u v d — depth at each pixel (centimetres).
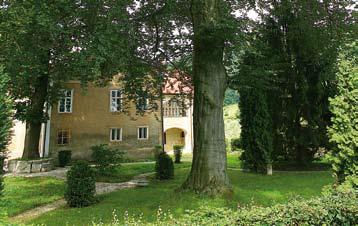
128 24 1005
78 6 959
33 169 1862
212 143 1005
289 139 1691
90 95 2738
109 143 2766
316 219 472
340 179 659
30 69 934
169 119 3538
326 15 1309
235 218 441
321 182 1236
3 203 479
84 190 994
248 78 1358
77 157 2614
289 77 1641
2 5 831
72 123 2630
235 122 4322
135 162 2552
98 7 961
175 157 2430
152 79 1717
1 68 506
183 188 1017
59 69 1372
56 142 2539
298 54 1616
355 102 646
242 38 935
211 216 459
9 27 790
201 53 1031
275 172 1567
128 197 1078
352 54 752
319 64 1577
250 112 1564
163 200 960
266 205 895
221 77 1049
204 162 996
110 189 1298
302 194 1022
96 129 2727
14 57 836
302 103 1605
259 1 1440
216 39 940
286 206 488
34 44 909
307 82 1627
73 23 996
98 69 878
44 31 882
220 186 972
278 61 1599
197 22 1051
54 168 2097
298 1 1356
